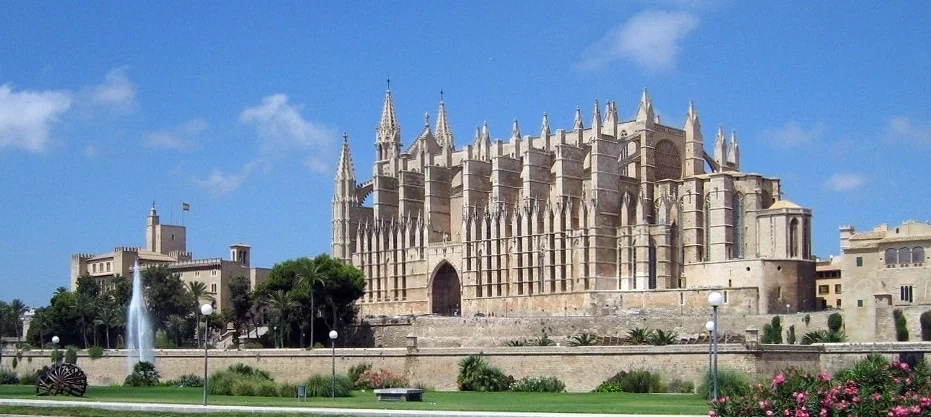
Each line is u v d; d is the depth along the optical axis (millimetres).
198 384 131500
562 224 186625
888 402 56000
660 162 194000
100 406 79188
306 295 171125
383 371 124438
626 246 180500
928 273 140125
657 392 108375
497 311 194000
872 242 145500
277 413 71938
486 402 90438
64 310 196250
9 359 165125
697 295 163125
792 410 56969
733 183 179375
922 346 103812
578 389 114625
